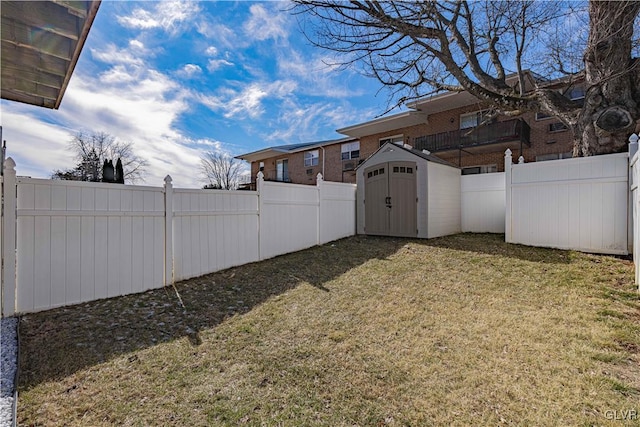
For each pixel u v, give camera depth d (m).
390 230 9.05
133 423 2.15
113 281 4.73
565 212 6.21
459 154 13.42
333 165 20.53
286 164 24.17
